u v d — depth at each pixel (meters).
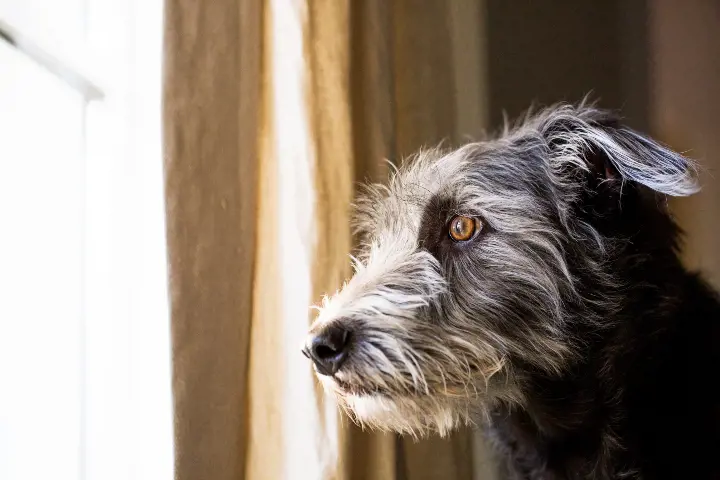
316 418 1.49
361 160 1.80
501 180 1.64
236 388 1.49
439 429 1.52
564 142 1.66
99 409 1.65
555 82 2.62
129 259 1.67
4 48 1.59
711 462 1.58
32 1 1.61
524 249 1.58
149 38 1.64
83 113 1.71
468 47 2.42
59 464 1.61
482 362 1.50
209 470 1.42
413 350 1.42
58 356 1.64
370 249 1.76
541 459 1.71
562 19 2.64
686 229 2.66
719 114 2.89
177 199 1.42
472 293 1.54
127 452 1.62
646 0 2.75
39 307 1.63
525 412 1.72
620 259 1.63
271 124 1.62
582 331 1.59
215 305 1.46
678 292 1.70
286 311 1.54
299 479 1.48
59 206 1.67
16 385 1.59
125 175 1.69
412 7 2.30
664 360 1.64
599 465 1.61
